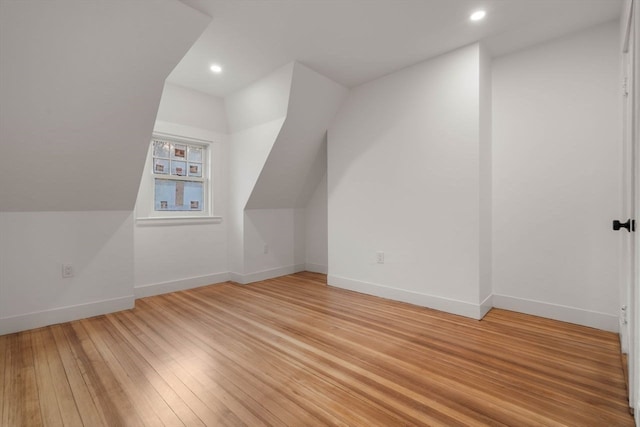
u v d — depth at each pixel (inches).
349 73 120.1
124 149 98.3
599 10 82.0
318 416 53.0
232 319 100.8
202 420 52.2
